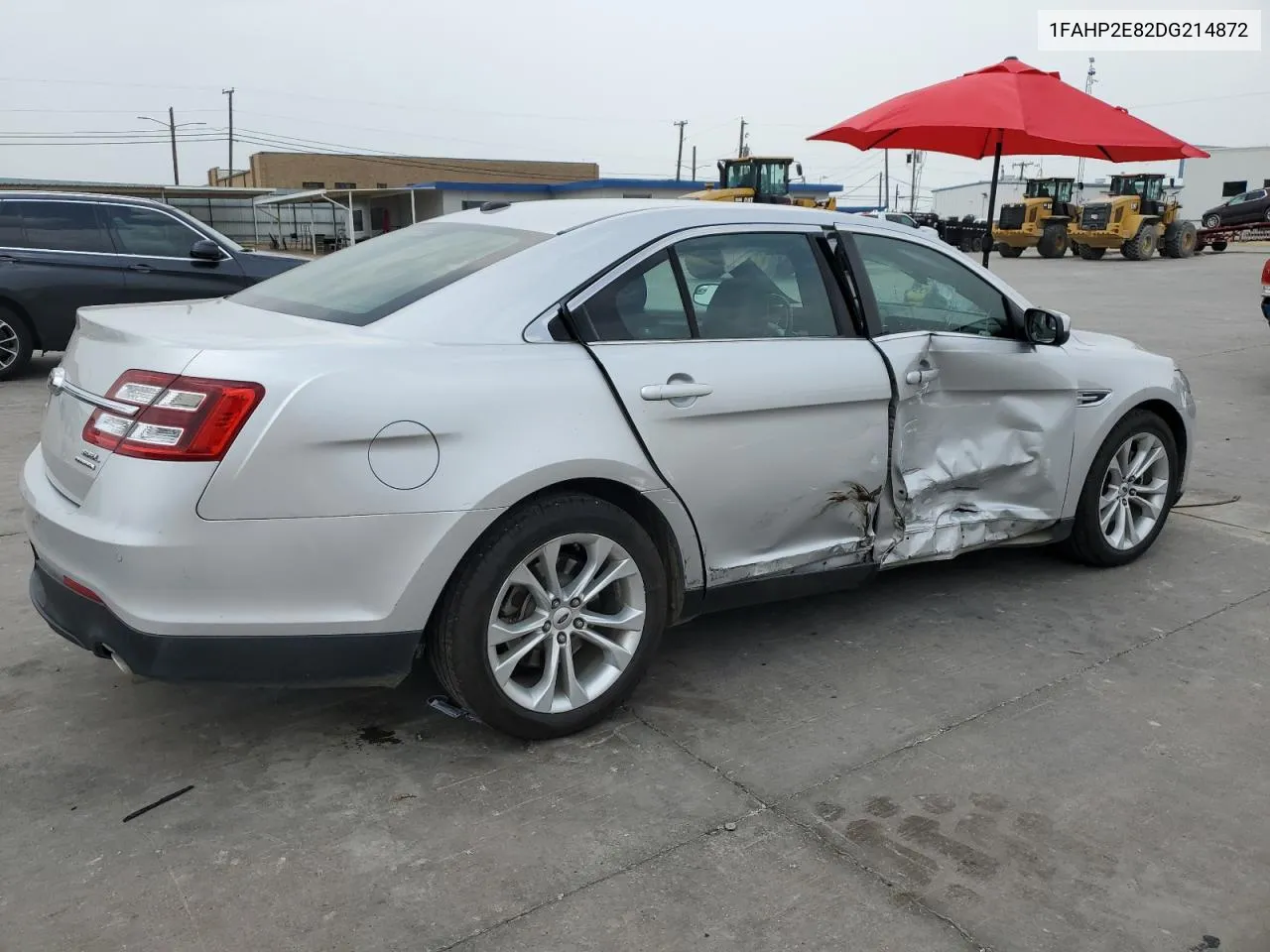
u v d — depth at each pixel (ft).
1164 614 13.55
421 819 8.77
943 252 13.05
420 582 8.84
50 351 31.12
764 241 11.40
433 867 8.14
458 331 9.34
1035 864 8.30
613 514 9.83
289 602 8.52
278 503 8.30
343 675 8.86
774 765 9.74
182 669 8.36
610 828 8.70
